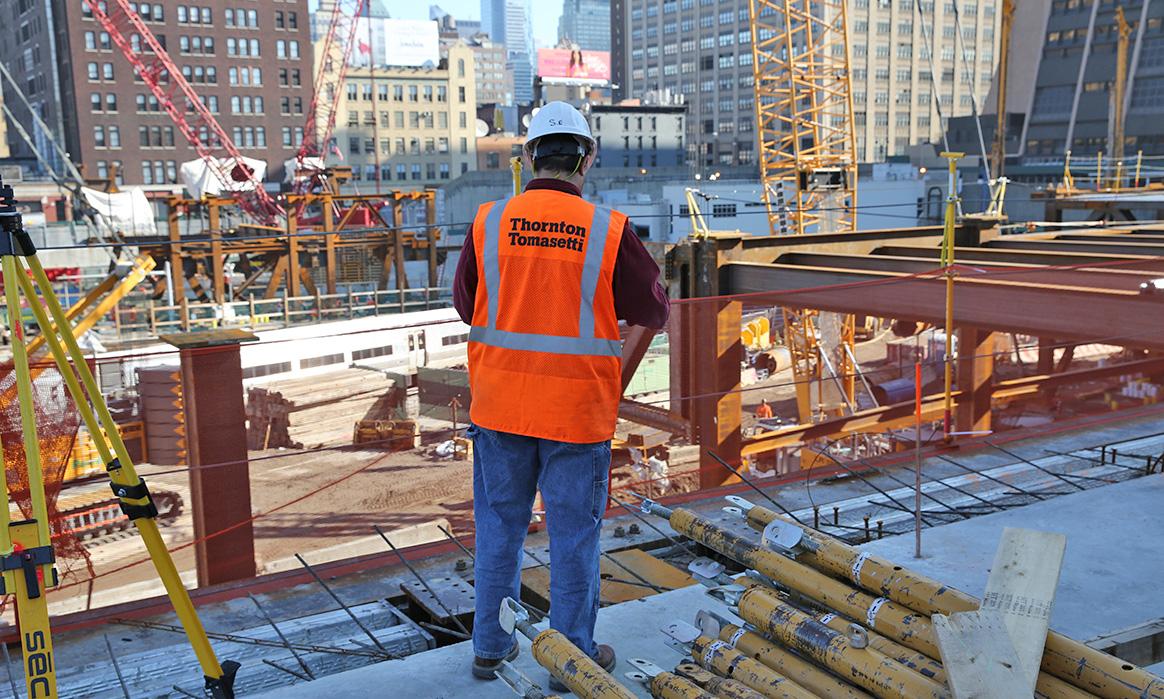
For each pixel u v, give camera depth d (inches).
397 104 5590.6
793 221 1689.2
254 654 169.3
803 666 107.2
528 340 111.7
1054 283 374.3
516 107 6865.2
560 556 116.3
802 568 117.1
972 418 633.0
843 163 1708.9
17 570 95.2
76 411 173.6
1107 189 1483.8
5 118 5098.4
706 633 123.3
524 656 129.9
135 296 1798.7
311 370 1174.3
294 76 4534.9
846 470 273.6
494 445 116.6
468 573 205.3
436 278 2092.8
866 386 1393.9
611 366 113.3
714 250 585.3
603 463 115.6
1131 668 91.0
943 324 423.5
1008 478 265.3
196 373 312.2
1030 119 4650.6
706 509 243.9
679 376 602.9
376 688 123.8
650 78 7381.9
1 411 166.4
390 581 203.8
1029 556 103.2
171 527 671.8
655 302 114.0
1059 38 4537.4
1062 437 309.9
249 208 2620.6
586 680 100.9
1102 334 340.8
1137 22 4247.0
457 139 5733.3
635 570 195.9
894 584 105.5
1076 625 139.7
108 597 596.7
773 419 1365.7
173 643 179.0
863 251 616.1
